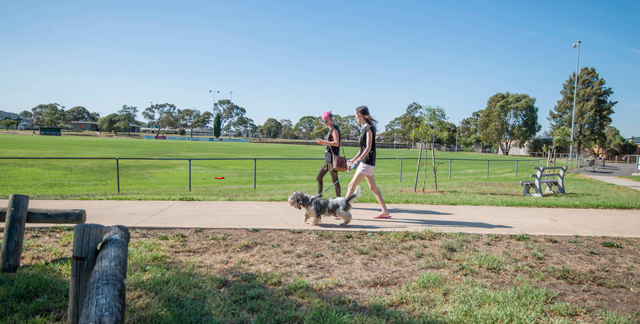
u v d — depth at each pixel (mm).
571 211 7570
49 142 42906
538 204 8258
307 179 16750
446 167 29516
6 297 2980
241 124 158500
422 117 11773
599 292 3568
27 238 4703
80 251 2498
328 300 3217
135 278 3410
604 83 56438
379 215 6496
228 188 12078
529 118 69375
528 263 4316
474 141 94938
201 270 3791
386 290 3477
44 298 3004
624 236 5531
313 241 5012
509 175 22250
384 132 136375
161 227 5410
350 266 4117
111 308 1902
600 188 13133
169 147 44312
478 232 5582
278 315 2840
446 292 3449
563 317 3029
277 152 43094
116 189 11477
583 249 4906
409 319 2883
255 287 3406
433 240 5188
